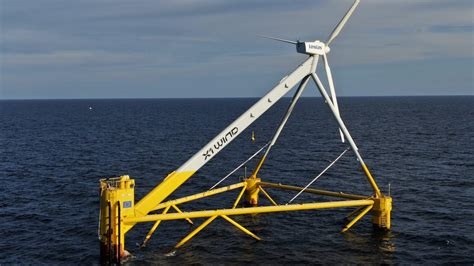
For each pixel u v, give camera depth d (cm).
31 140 11400
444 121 17425
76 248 3616
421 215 4541
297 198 5284
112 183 3300
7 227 4144
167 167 7538
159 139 11812
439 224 4234
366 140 11206
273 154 9019
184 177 3438
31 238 3859
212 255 3456
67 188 5772
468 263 3325
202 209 4769
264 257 3431
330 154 8938
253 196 4772
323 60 3791
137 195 5494
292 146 10219
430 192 5569
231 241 3759
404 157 8456
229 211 3388
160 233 3959
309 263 3322
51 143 10775
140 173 6956
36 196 5347
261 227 4131
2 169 7106
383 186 5969
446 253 3512
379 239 3800
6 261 3356
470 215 4538
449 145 10138
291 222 4291
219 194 5438
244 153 9212
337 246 3653
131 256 3394
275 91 3634
